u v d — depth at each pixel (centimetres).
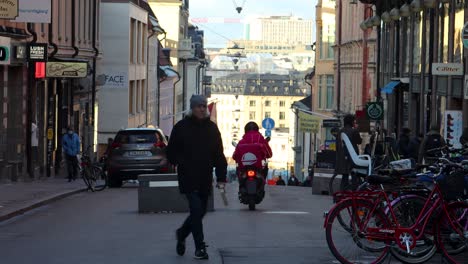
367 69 5947
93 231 1755
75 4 4984
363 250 1214
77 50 4919
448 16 3631
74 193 2998
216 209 2294
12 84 3728
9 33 3359
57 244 1543
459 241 1216
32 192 2791
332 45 7762
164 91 9294
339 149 2298
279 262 1297
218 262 1288
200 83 13275
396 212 1218
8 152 3694
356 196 1212
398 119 4872
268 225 1833
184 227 1345
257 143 2272
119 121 6588
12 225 1919
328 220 1209
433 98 3859
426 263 1256
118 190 3338
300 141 9531
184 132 1295
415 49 4388
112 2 6544
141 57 7362
